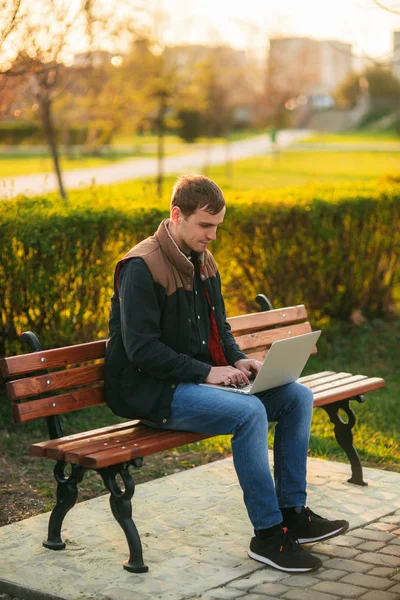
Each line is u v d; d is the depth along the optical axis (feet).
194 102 61.05
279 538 11.29
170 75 56.49
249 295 24.13
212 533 12.57
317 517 11.95
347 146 185.26
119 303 12.02
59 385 11.85
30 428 18.21
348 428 14.74
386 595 10.45
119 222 19.30
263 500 11.28
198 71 60.95
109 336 12.11
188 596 10.44
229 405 11.32
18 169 110.01
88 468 11.35
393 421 19.19
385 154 155.43
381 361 24.57
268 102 150.30
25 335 11.89
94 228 19.02
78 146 136.67
